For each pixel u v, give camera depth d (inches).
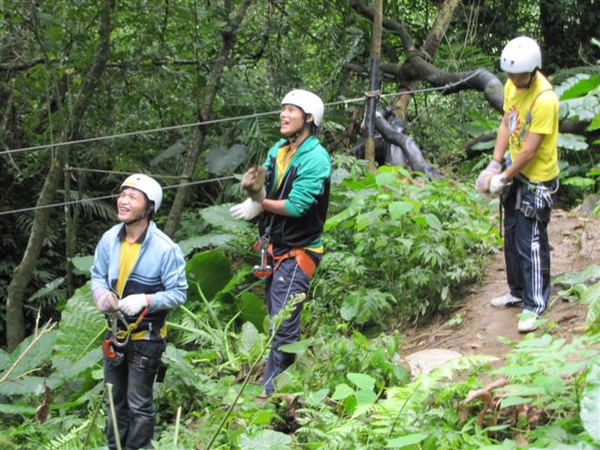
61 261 423.5
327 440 149.3
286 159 194.4
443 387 155.9
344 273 240.2
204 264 259.1
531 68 180.5
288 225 192.5
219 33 343.3
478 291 227.1
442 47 462.0
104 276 164.7
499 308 211.9
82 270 269.7
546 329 184.7
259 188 184.4
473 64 448.5
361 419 156.9
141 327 161.5
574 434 132.6
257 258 290.0
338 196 273.1
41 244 305.3
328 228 247.9
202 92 365.1
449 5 428.8
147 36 350.6
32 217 425.4
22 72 374.9
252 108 362.0
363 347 192.7
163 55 352.2
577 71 383.2
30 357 240.4
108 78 362.0
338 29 409.1
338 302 236.7
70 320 239.9
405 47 410.3
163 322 164.6
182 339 243.3
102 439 188.2
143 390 163.0
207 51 364.2
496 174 194.1
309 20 393.4
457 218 244.4
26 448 190.2
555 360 141.3
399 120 383.2
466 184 301.6
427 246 225.9
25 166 423.5
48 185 306.3
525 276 192.4
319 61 411.2
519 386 137.9
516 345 154.9
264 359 215.8
